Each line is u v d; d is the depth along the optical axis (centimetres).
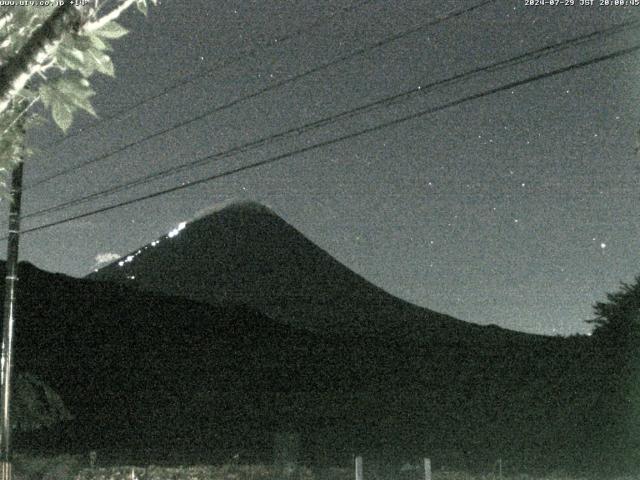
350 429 4944
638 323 4238
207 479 2372
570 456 3569
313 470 2727
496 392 5172
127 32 439
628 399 3941
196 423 5219
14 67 423
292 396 6406
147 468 2623
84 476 2434
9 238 2105
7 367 2108
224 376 7544
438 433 4622
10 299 2112
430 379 6469
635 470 3102
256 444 4412
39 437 4466
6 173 548
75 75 433
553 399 4506
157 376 7269
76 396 6194
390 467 2988
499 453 3850
